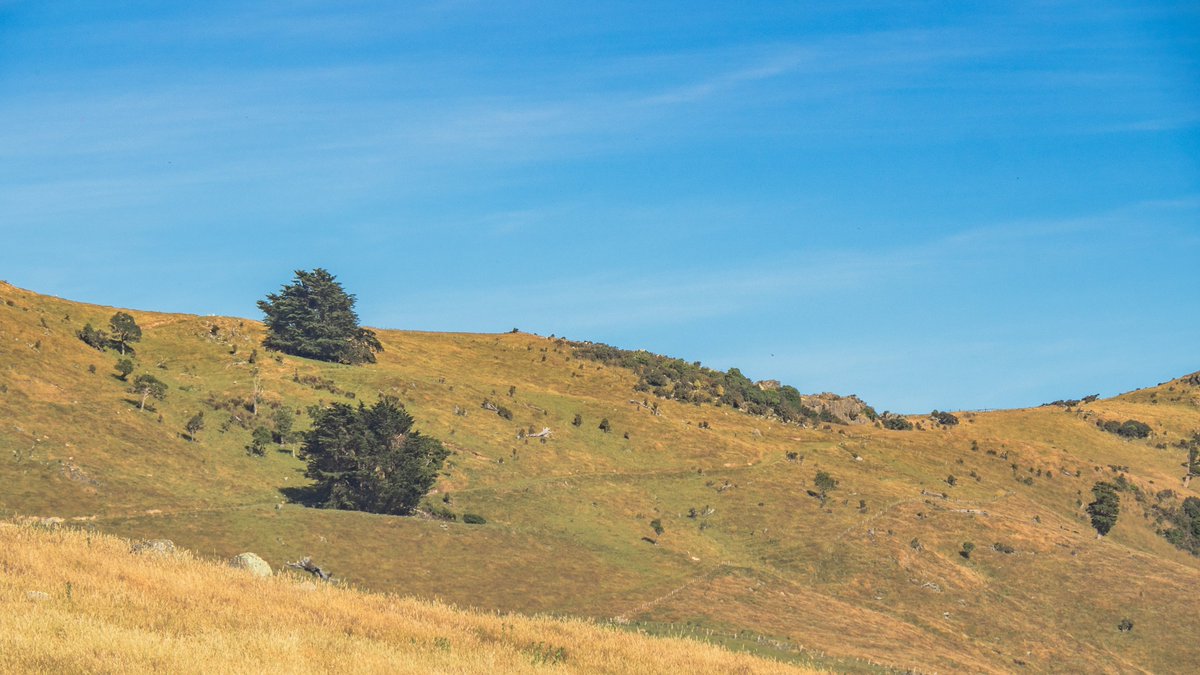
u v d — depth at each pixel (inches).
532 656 1122.0
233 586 1250.6
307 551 3341.5
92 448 4074.8
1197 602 4281.5
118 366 5191.9
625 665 1182.3
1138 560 4800.7
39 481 3602.4
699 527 4862.2
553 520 4539.9
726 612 3398.1
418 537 3735.2
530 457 5457.7
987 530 4970.5
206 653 855.1
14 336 5113.2
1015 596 4320.9
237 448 4626.0
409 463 4160.9
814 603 3816.4
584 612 3191.4
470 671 970.7
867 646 3243.1
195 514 3501.5
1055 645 3880.4
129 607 1025.5
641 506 5017.2
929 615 4018.2
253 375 5792.3
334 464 4195.4
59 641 834.8
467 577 3430.1
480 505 4574.3
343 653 952.9
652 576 3838.6
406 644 1067.9
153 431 4475.9
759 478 5595.5
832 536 4768.7
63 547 1298.0
